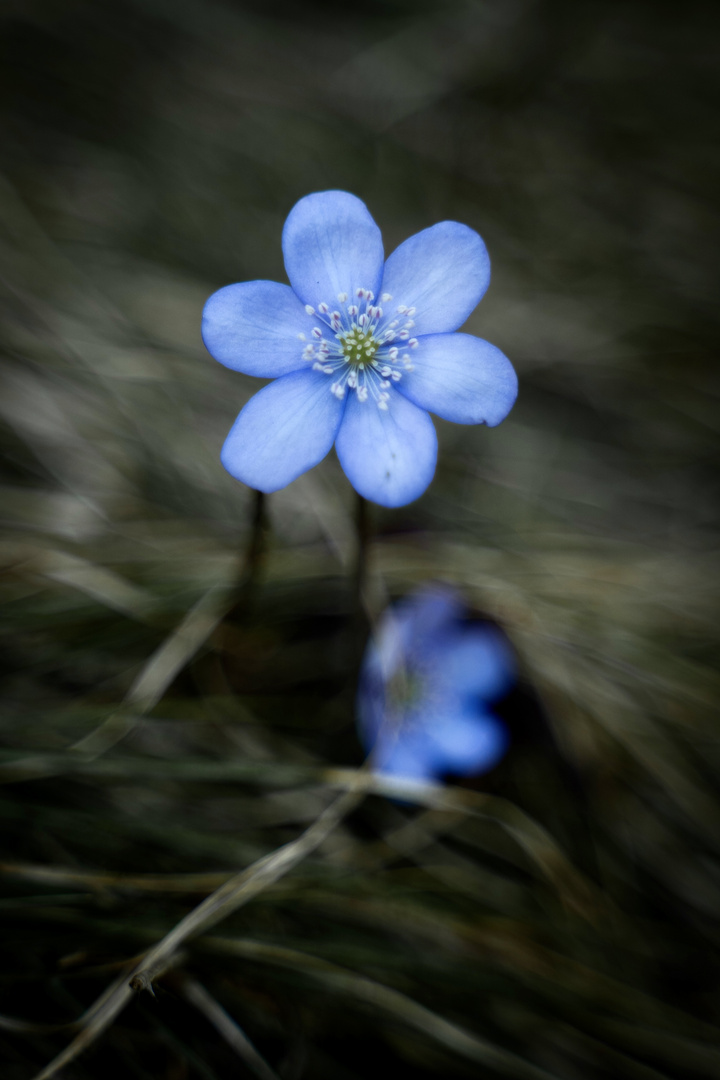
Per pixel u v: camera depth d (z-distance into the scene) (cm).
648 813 22
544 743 22
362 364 19
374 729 22
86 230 25
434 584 22
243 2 33
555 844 21
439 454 24
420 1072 20
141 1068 19
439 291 19
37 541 21
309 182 29
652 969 21
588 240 29
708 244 29
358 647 21
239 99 30
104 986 19
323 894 20
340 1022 20
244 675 22
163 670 20
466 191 30
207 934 19
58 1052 19
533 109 32
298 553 22
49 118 27
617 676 22
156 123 28
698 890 21
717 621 23
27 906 19
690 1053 20
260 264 26
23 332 23
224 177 28
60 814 20
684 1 34
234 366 19
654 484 25
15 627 21
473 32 34
